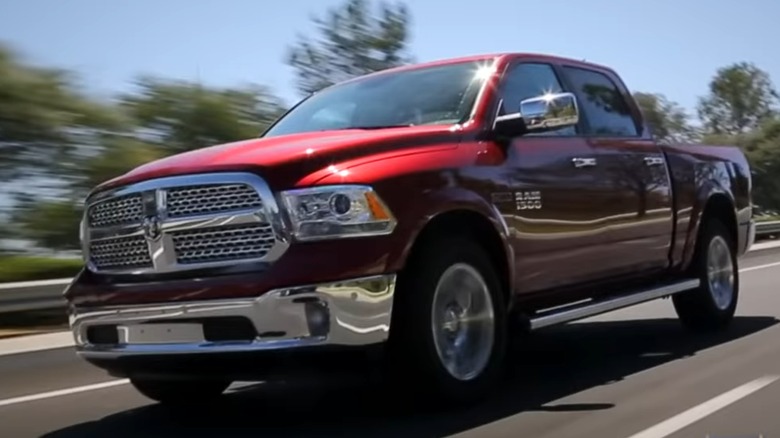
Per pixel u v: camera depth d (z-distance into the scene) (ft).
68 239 49.93
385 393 21.02
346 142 17.67
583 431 17.17
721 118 227.61
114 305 17.66
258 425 18.66
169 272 17.35
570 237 21.40
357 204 16.65
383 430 17.46
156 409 20.98
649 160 24.97
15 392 23.34
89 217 19.07
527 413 18.53
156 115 57.31
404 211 17.15
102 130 52.11
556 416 18.28
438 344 17.78
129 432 18.72
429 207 17.56
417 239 17.66
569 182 21.39
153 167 18.29
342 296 16.29
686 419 18.01
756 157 162.61
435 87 21.57
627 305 23.57
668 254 26.02
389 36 84.58
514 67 21.98
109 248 18.48
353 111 22.11
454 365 18.31
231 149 18.19
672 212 25.91
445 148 18.78
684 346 26.48
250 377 16.93
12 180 48.75
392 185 17.15
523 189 19.98
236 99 60.75
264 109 62.85
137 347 17.46
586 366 23.77
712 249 28.60
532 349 26.78
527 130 20.13
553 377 22.33
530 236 20.13
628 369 23.18
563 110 19.80
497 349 19.30
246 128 59.93
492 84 20.98
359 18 83.92
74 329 18.90
